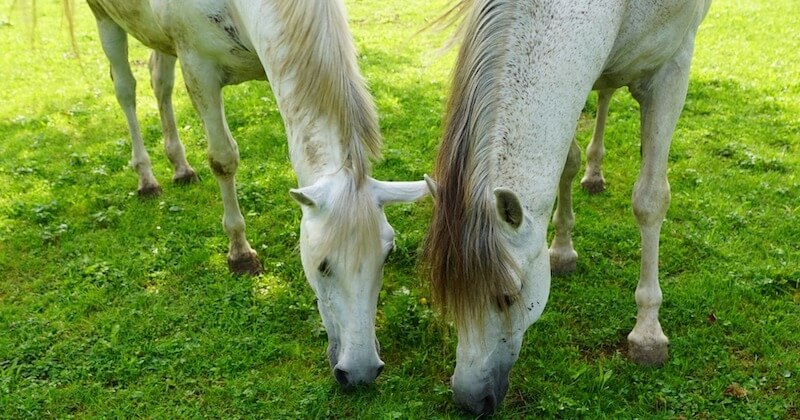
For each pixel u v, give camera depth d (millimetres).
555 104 2869
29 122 7375
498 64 2770
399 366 3875
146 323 4301
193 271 4832
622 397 3604
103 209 5637
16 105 7875
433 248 2701
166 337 4207
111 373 3910
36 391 3770
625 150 6473
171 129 5840
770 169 6043
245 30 3822
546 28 2848
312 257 3084
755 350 3920
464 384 2971
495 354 2934
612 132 6824
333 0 3363
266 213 5555
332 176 3059
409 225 5309
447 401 3572
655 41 3312
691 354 3898
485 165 2684
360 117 3244
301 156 3318
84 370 3922
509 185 2734
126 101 5586
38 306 4484
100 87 8453
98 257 5012
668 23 3270
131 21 4664
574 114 2988
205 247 5090
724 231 5098
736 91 7758
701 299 4340
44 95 8188
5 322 4348
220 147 4375
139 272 4812
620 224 5262
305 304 4391
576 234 5164
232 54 4000
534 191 2799
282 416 3561
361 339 3150
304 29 3262
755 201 5523
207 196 5809
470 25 2859
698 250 4875
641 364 3812
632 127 6930
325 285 3150
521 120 2773
